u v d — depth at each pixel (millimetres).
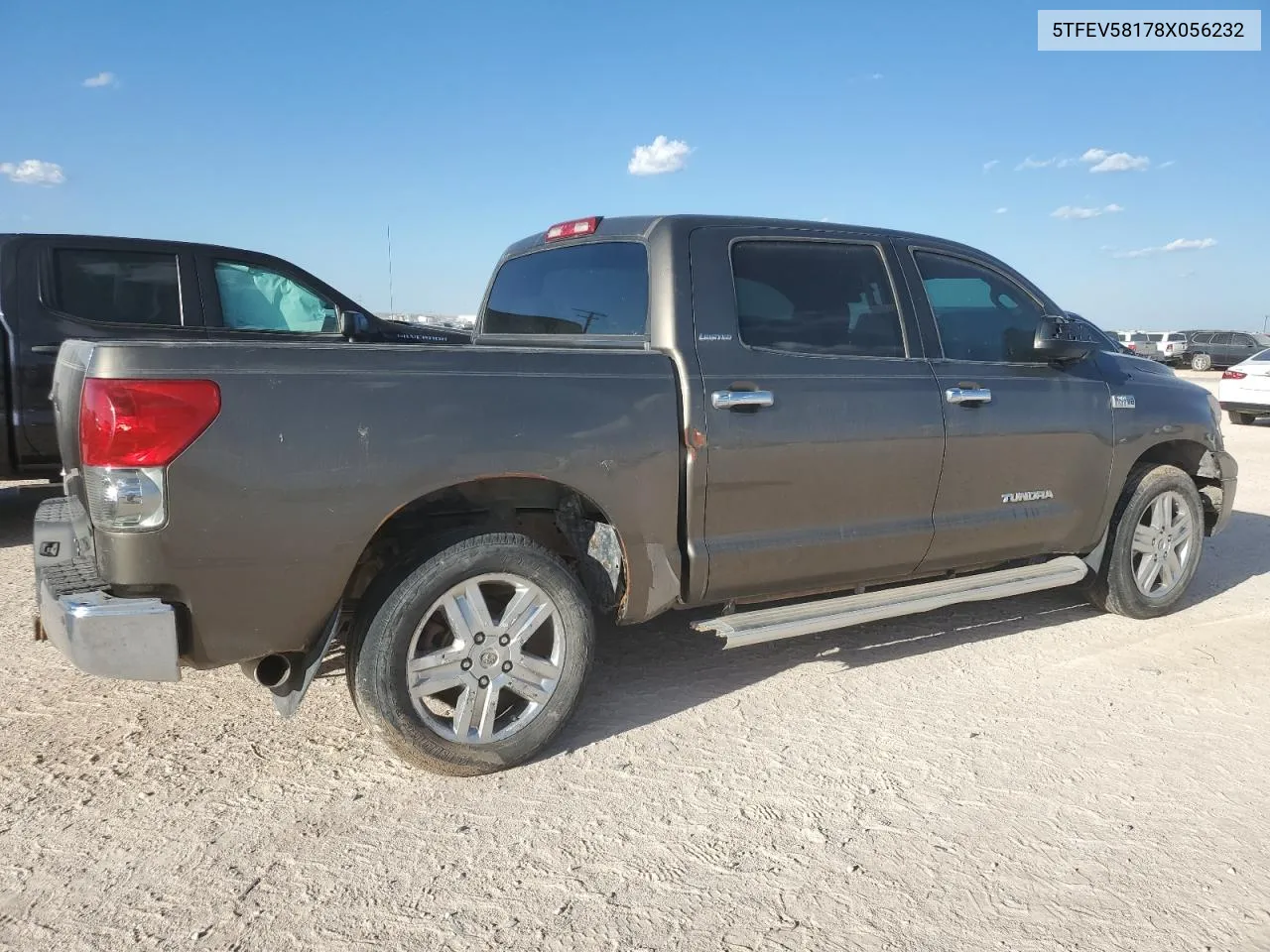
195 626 2828
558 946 2393
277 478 2818
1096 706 3906
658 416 3455
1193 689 4098
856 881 2678
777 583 3871
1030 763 3398
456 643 3162
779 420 3705
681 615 5051
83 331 6574
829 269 4066
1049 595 5543
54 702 3812
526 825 2951
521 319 4543
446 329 8320
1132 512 4887
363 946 2383
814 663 4359
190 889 2605
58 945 2369
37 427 6480
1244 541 7039
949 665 4355
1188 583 5215
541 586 3266
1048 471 4543
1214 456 5309
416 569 3055
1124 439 4789
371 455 2943
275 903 2547
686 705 3875
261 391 2797
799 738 3584
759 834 2914
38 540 3176
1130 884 2674
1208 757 3459
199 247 7062
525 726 3295
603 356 3416
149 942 2385
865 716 3787
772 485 3729
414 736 3100
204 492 2736
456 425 3076
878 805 3092
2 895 2559
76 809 3002
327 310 7605
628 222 3953
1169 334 37656
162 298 6898
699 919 2504
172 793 3109
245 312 7238
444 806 3057
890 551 4109
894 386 4039
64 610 2689
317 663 3000
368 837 2871
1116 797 3156
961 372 4297
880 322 4160
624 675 4195
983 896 2609
